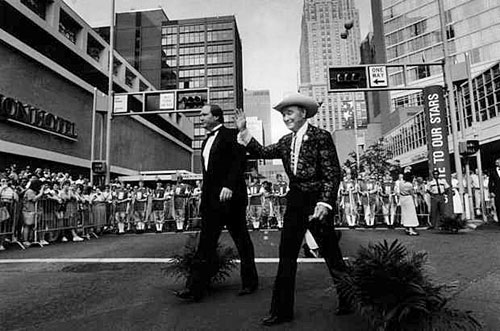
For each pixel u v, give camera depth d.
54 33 27.08
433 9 54.69
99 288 4.15
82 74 32.91
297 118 3.10
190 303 3.45
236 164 3.67
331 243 2.96
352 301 2.55
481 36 48.81
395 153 38.56
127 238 10.30
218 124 3.88
